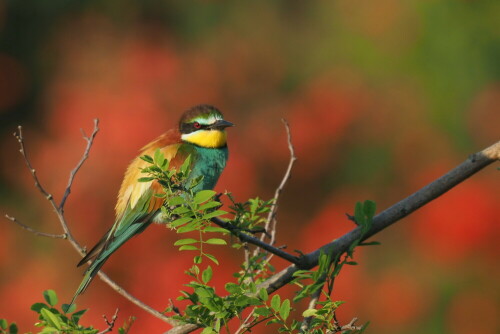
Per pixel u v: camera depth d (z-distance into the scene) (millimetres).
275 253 5613
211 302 4824
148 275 13047
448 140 14836
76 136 14078
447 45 14953
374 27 15547
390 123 15234
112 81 15062
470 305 13508
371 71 15461
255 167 15117
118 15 16312
